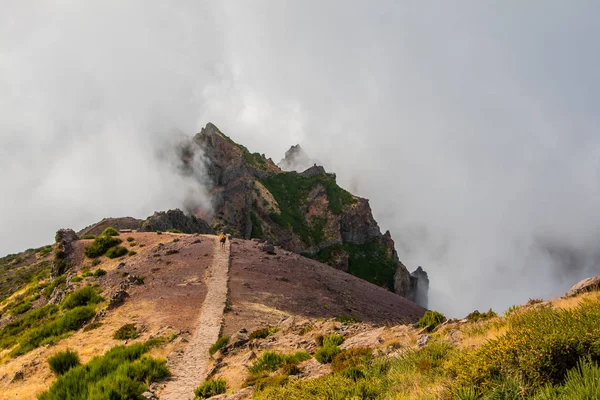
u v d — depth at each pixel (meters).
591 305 8.07
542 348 6.38
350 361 12.41
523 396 5.88
